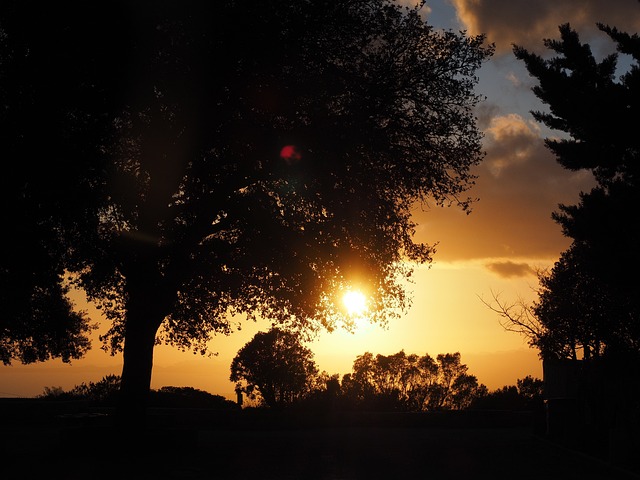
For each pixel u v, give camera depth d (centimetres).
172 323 2589
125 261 2041
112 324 2583
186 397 3719
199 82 1819
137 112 1859
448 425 3359
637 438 1823
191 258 2095
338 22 1933
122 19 1684
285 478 1494
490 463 1791
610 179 2216
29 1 1594
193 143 1889
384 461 1798
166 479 1460
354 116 1950
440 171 2111
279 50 1862
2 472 1544
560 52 2239
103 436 1945
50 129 1565
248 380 3728
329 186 1944
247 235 2038
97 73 1691
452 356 5159
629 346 2102
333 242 2025
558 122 2281
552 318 2286
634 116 2047
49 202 1591
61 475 1502
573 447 2111
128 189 1912
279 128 1911
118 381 3881
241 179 1972
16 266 1642
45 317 2962
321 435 2673
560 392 2908
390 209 2061
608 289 2128
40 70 1572
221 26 1794
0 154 1501
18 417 3011
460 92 2088
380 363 5066
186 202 2080
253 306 2444
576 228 2053
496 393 4784
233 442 2308
